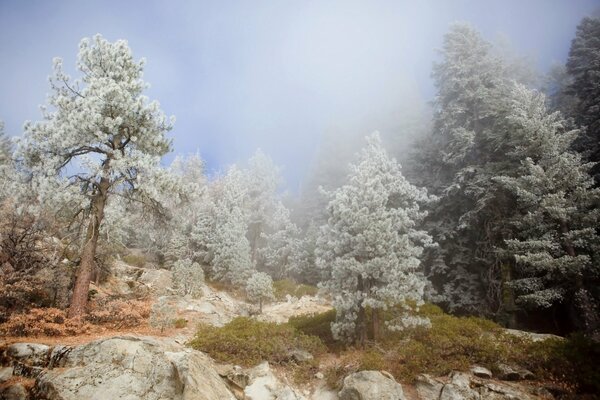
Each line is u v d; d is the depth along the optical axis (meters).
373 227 13.05
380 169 18.14
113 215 17.50
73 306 12.85
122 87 14.99
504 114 21.00
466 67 24.92
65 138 13.54
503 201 19.94
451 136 24.50
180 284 21.09
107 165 14.70
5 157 16.19
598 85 20.38
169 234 18.45
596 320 14.30
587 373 9.89
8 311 11.56
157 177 14.79
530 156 18.91
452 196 22.06
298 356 12.01
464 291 19.47
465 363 10.90
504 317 17.44
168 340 11.73
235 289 29.47
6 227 14.00
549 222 17.12
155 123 15.61
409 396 10.27
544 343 11.41
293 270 34.53
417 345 11.80
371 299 12.34
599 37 27.03
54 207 13.25
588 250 15.86
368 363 10.66
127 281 20.00
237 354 11.33
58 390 7.91
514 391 9.92
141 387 8.38
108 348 9.20
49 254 15.02
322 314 16.48
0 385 8.27
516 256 15.61
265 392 10.18
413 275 12.91
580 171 17.06
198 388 8.51
